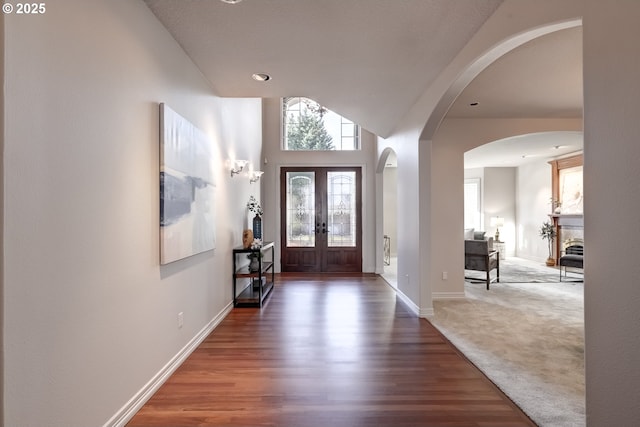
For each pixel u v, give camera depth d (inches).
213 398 90.7
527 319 158.9
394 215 388.2
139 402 85.5
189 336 119.6
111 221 74.3
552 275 276.1
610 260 57.3
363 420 81.2
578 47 113.4
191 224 116.3
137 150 85.1
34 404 54.2
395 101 165.0
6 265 49.1
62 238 59.9
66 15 60.8
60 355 59.6
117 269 76.5
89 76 67.1
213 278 147.5
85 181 66.0
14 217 50.4
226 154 169.5
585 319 62.6
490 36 97.0
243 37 108.1
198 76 130.2
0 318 48.4
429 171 163.0
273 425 79.3
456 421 80.8
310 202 295.6
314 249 294.4
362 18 98.4
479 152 310.7
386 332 141.6
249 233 189.9
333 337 136.0
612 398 57.2
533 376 102.3
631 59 53.3
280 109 296.7
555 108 180.9
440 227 201.2
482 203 398.3
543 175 353.4
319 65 127.5
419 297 163.6
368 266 293.0
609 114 57.3
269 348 124.9
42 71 55.5
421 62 124.3
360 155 295.1
